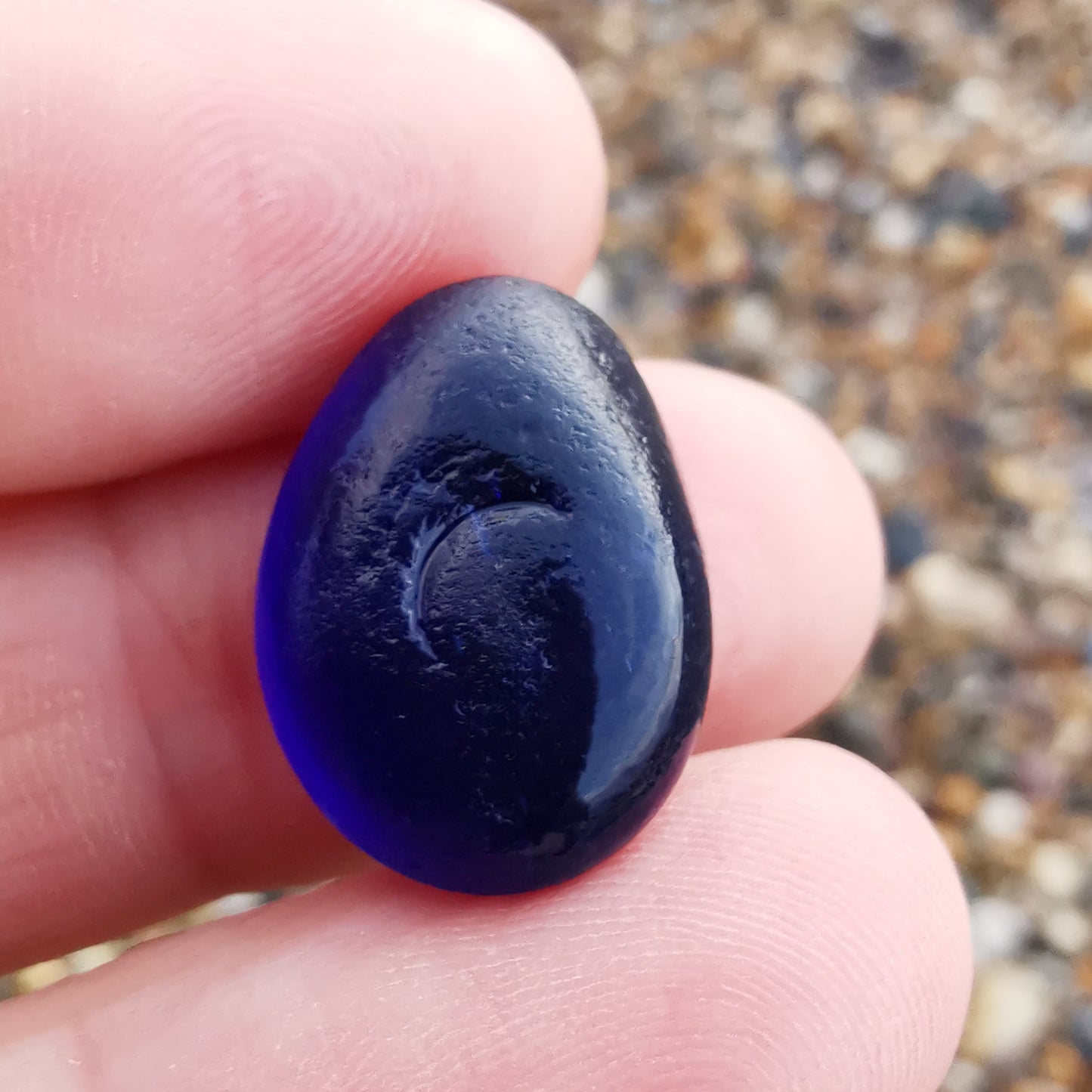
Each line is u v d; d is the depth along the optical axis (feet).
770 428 0.15
